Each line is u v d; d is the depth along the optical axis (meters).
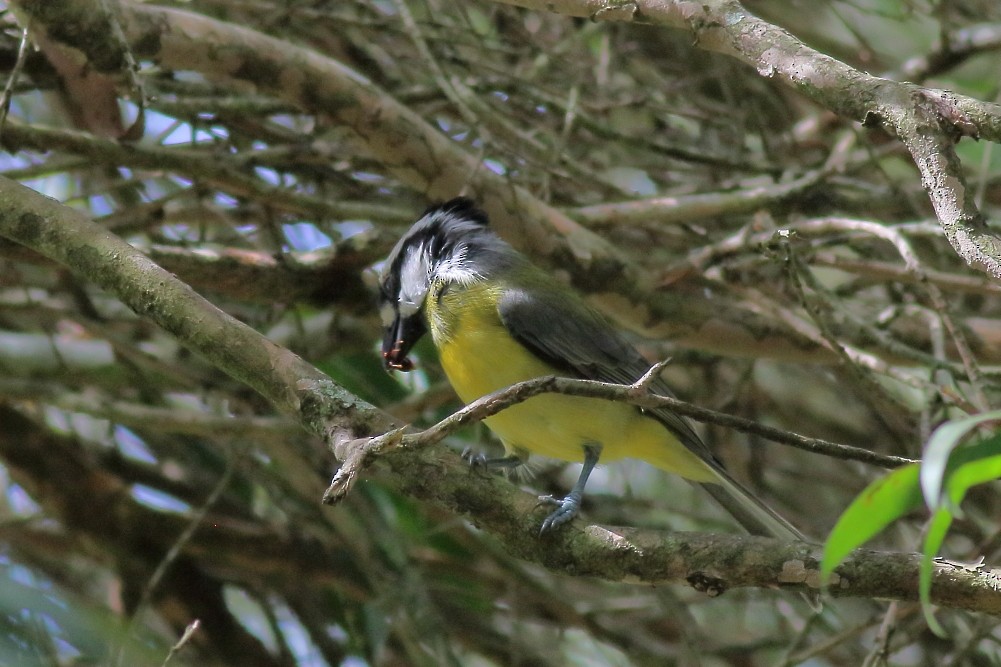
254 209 11.38
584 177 11.85
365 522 11.70
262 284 10.55
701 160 11.80
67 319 11.14
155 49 9.34
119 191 12.05
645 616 12.73
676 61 13.14
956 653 10.51
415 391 12.62
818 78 6.46
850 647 12.06
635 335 12.92
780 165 12.28
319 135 11.22
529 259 10.50
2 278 10.95
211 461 12.64
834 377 12.77
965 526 11.35
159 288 6.78
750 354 11.62
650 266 11.73
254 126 11.41
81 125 10.28
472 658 13.41
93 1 8.11
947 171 6.04
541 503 6.68
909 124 6.15
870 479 12.79
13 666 7.39
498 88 11.70
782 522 8.88
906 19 12.84
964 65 14.39
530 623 12.79
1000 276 5.71
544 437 8.98
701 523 13.35
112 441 12.23
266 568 12.09
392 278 10.02
